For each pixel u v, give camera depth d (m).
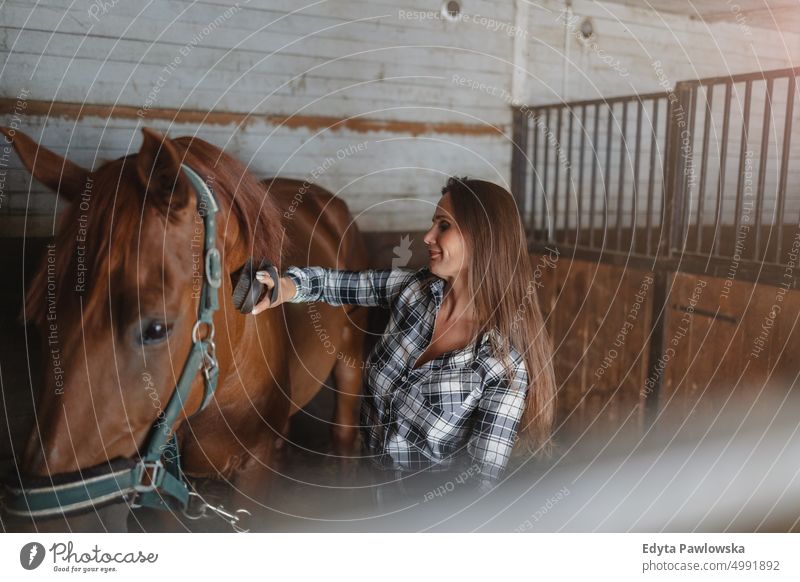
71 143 2.31
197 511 1.18
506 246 1.20
